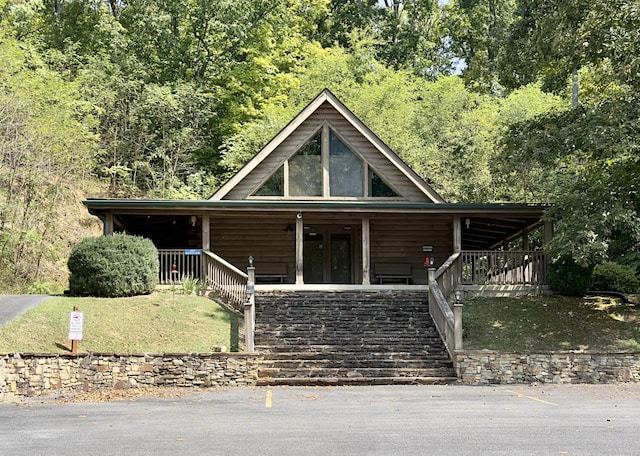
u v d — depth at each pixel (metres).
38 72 31.53
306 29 49.12
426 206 24.23
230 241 27.98
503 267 23.89
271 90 42.84
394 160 26.31
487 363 18.12
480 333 20.20
